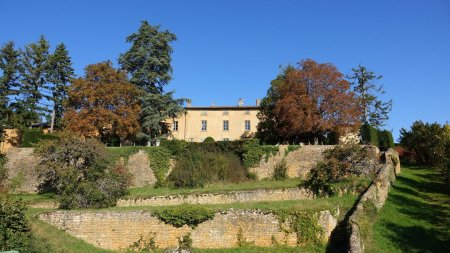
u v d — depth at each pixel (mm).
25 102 53469
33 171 40781
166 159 41531
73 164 35812
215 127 62562
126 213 27078
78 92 47125
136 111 48625
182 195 33250
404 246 22547
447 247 22531
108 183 33281
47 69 55562
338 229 25984
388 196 32469
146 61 51688
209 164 40500
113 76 48438
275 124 51312
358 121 46062
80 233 26625
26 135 44344
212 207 28219
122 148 41875
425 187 36531
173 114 52406
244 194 33344
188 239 26391
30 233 23047
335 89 46250
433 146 45844
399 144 53906
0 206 22234
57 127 56250
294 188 33562
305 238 25641
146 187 39969
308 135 48438
